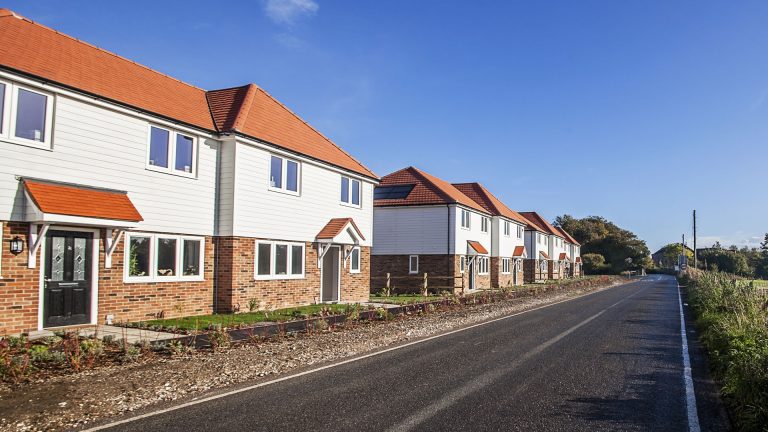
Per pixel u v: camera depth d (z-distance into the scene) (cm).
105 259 1352
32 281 1185
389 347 1180
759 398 638
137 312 1442
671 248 11788
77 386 771
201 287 1648
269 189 1858
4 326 1133
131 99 1455
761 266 8081
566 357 1064
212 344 1118
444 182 4100
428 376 882
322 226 2148
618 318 1828
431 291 3325
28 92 1204
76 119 1298
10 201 1149
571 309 2175
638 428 629
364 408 692
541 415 671
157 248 1512
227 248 1700
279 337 1237
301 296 2008
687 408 711
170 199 1550
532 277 5484
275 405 702
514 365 978
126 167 1423
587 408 705
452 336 1359
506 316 1880
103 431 594
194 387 788
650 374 914
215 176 1712
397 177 3766
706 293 2123
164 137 1554
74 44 1552
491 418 656
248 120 1845
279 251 1916
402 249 3472
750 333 1021
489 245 4188
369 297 2589
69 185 1273
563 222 10006
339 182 2269
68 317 1271
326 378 862
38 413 652
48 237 1230
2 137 1140
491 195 4700
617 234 9425
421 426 622
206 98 1984
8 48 1258
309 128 2322
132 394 738
